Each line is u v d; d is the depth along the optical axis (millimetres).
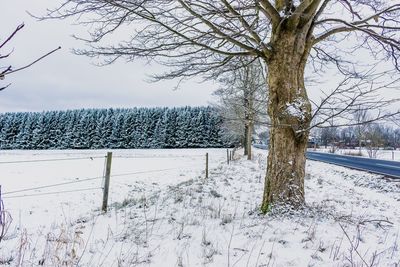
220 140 72500
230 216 5949
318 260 3965
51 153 55156
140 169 25000
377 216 6727
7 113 81000
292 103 5953
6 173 20516
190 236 4953
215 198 8234
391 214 7582
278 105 6121
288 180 5988
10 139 79562
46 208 9508
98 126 76312
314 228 4914
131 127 75500
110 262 4027
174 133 74500
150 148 73812
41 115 79062
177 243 4652
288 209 5836
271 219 5566
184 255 4203
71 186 15203
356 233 5066
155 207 7258
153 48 6141
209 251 4297
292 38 6094
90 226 5949
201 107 74750
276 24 6180
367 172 19766
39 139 77812
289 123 5898
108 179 7547
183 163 31234
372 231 5328
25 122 80375
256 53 6348
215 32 5953
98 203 10586
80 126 76562
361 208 7930
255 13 7203
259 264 3859
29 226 6848
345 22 6133
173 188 10648
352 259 3992
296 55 6148
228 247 4324
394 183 14969
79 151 63125
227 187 10227
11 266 3832
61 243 4512
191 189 9719
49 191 13289
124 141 75000
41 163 30938
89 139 76312
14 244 4883
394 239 4953
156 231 5285
